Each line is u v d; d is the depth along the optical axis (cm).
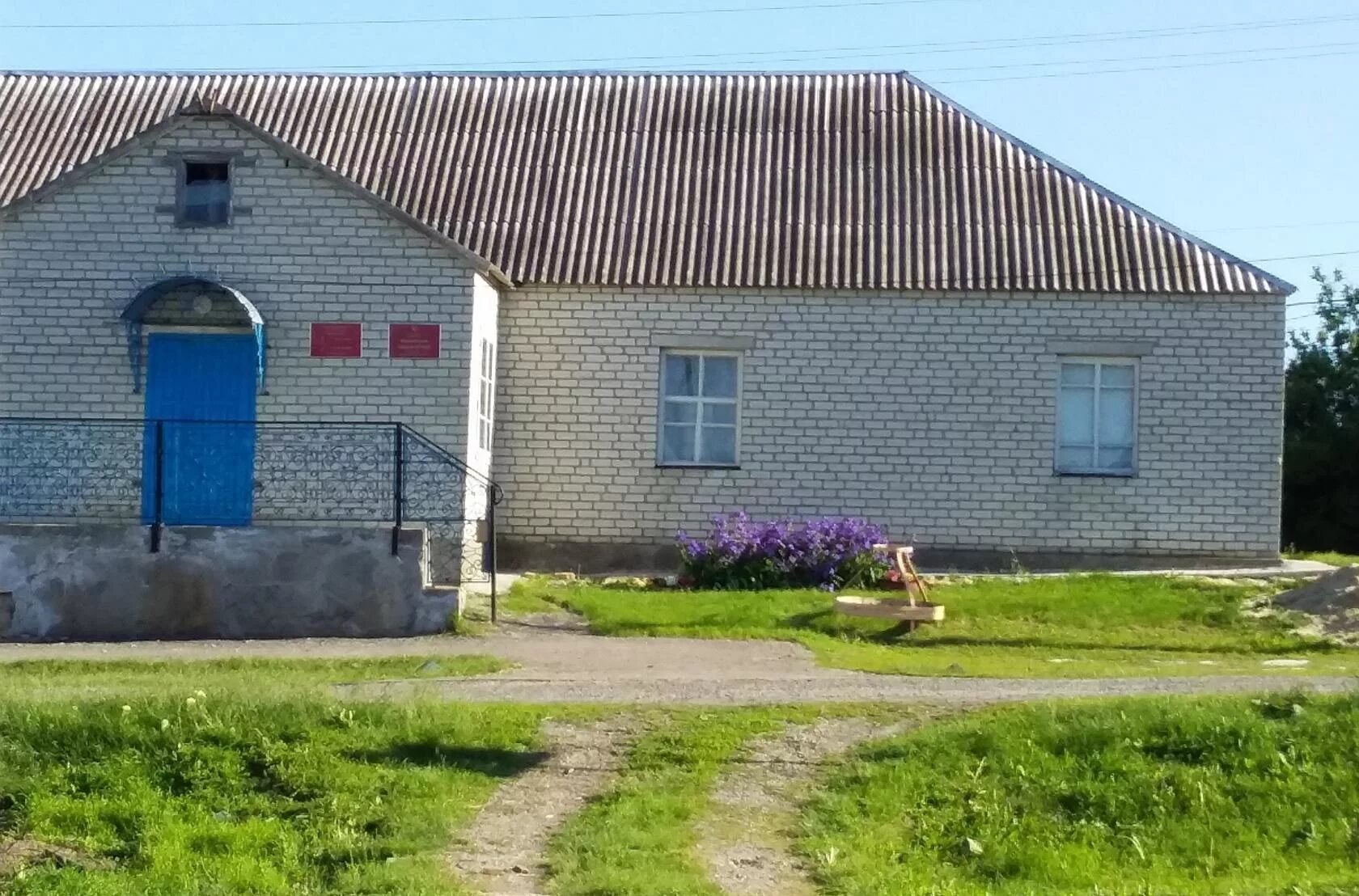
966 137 2612
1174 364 2402
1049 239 2447
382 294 2167
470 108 2708
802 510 2419
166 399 2172
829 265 2427
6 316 2166
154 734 1239
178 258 2162
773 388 2425
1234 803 1209
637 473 2430
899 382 2417
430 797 1181
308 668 1669
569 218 2500
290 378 2164
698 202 2523
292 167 2166
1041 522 2408
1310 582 2105
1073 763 1251
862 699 1441
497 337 2423
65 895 1017
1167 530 2400
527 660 1733
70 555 1984
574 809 1174
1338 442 4588
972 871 1119
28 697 1332
